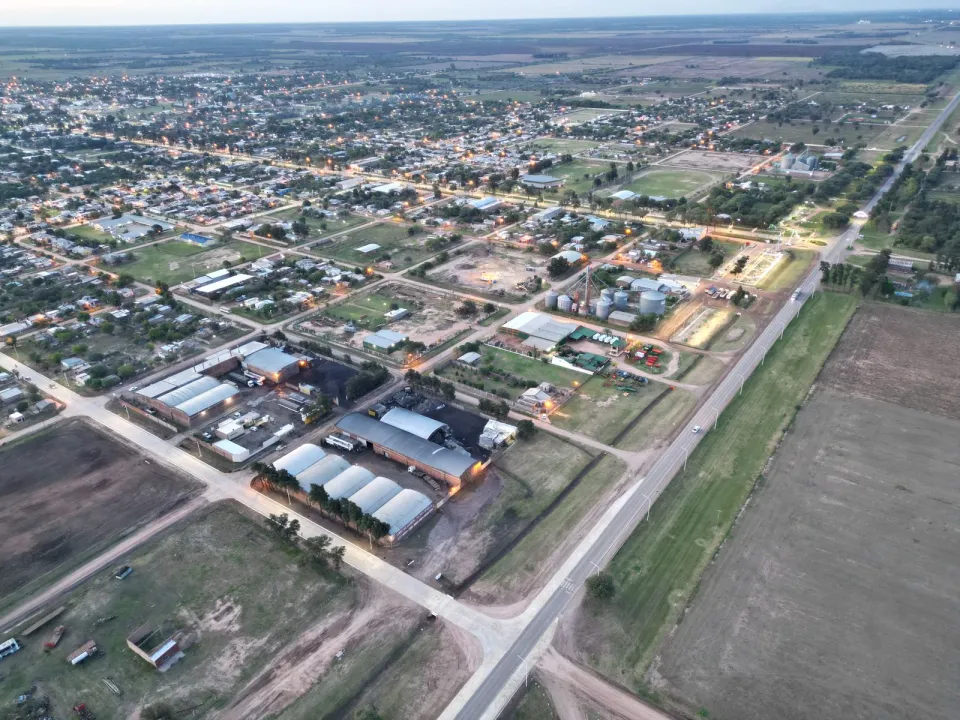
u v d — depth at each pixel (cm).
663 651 7900
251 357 14812
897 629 8119
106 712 7275
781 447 11712
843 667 7644
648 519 10056
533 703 7312
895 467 11088
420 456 11281
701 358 15025
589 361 14788
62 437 12394
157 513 10388
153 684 7594
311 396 13800
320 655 7919
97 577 9131
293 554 9519
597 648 7950
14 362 15250
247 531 10006
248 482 11138
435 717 7162
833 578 8888
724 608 8475
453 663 7775
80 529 10031
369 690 7475
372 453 11906
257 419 12875
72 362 14888
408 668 7731
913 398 13150
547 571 9106
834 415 12625
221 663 7844
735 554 9344
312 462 11281
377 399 13588
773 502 10356
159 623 8406
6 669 7788
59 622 8431
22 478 11194
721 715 7138
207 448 12088
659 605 8544
